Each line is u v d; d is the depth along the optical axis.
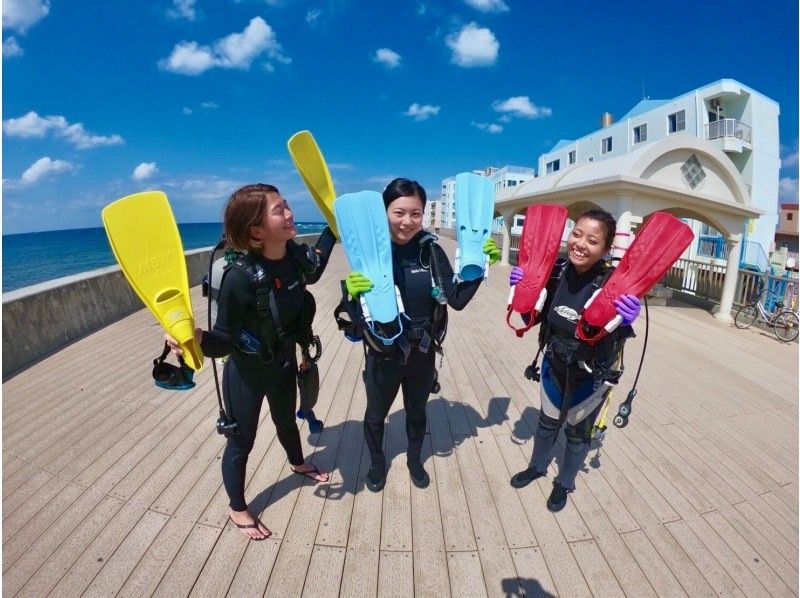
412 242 2.26
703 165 8.45
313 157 2.36
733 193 8.65
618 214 7.91
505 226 14.31
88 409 3.64
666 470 3.04
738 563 2.26
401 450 3.13
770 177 24.06
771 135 23.86
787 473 3.07
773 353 5.98
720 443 3.43
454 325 6.57
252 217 1.75
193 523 2.40
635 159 7.78
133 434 3.26
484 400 4.01
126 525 2.38
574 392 2.32
